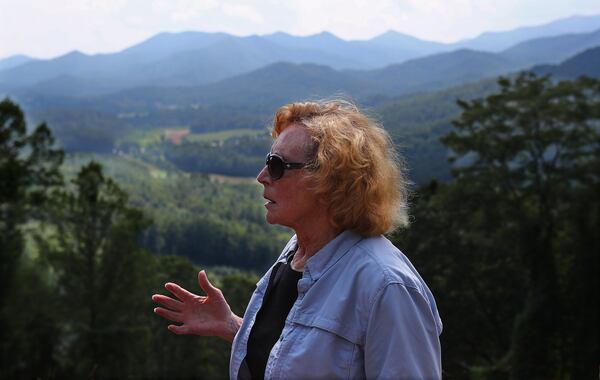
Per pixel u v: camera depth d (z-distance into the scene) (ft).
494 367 63.16
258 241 415.64
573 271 68.03
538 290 66.74
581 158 72.69
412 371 4.53
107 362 68.90
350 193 5.14
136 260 72.02
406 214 5.68
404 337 4.59
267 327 5.59
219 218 491.31
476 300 68.03
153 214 430.20
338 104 5.62
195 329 6.53
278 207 5.40
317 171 5.16
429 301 5.11
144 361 73.87
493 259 69.26
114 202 71.56
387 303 4.67
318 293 5.06
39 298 65.57
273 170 5.32
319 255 5.20
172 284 6.64
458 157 78.89
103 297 69.82
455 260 67.00
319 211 5.35
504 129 75.10
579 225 70.03
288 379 4.86
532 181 73.92
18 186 62.75
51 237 68.33
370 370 4.69
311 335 4.88
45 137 65.87
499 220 71.36
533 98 74.95
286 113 5.64
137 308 74.02
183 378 90.74
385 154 5.38
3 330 62.34
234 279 108.88
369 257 4.98
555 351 66.18
